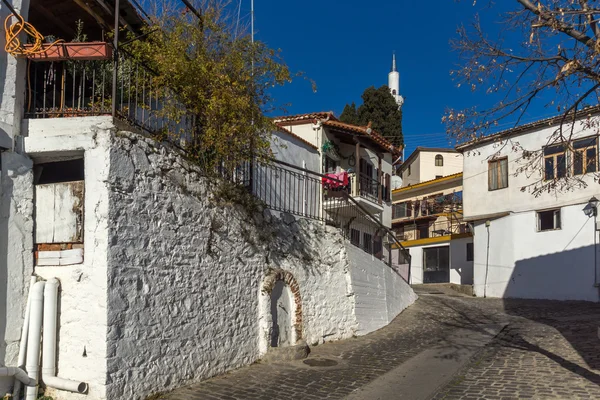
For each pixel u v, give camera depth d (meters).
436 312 16.27
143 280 6.66
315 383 7.62
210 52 8.58
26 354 6.15
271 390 7.18
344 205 15.03
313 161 16.77
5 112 6.41
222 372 7.98
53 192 6.62
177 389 7.00
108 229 6.21
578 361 8.66
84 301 6.20
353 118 32.91
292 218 10.63
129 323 6.36
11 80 6.52
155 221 6.98
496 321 14.58
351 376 8.09
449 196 31.17
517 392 7.00
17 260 6.33
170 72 7.80
